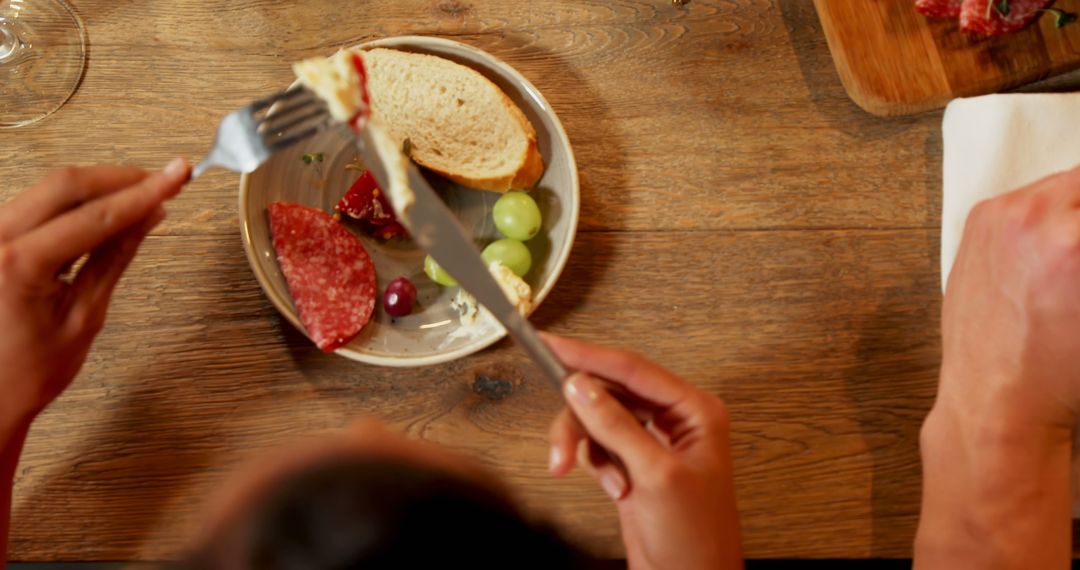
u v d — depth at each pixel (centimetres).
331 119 75
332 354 99
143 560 94
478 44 107
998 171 96
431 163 98
